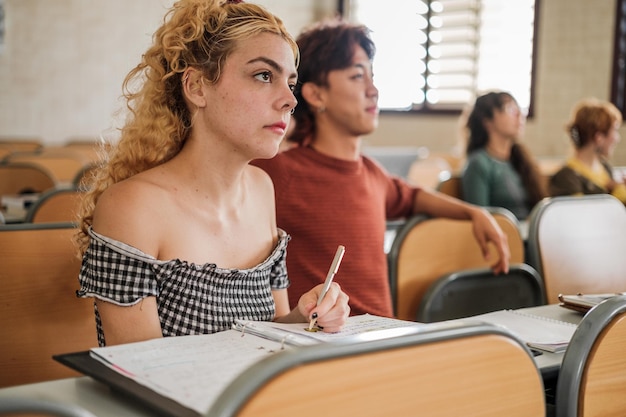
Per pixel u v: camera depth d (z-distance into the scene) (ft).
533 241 6.73
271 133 4.12
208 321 4.06
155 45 4.33
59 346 5.01
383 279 6.30
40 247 4.97
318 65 6.19
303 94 6.28
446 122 24.67
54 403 2.05
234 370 3.07
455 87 24.53
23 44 23.07
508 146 11.57
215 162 4.17
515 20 23.18
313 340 3.51
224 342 3.51
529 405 2.76
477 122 11.57
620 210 7.25
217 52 4.07
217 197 4.23
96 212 4.01
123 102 4.48
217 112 4.09
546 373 3.59
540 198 11.57
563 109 22.43
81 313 5.09
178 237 4.05
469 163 11.40
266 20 4.20
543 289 6.70
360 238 6.19
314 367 2.24
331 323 3.75
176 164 4.21
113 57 24.39
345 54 6.14
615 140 11.91
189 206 4.12
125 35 24.49
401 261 6.79
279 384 2.19
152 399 2.78
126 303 3.86
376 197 6.48
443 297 6.77
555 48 22.47
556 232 6.81
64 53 23.70
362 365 2.32
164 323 4.01
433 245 7.00
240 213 4.37
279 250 4.54
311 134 6.36
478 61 24.00
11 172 11.42
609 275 7.07
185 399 2.75
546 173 14.49
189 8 4.19
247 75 4.08
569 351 3.28
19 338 4.89
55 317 5.00
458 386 2.55
